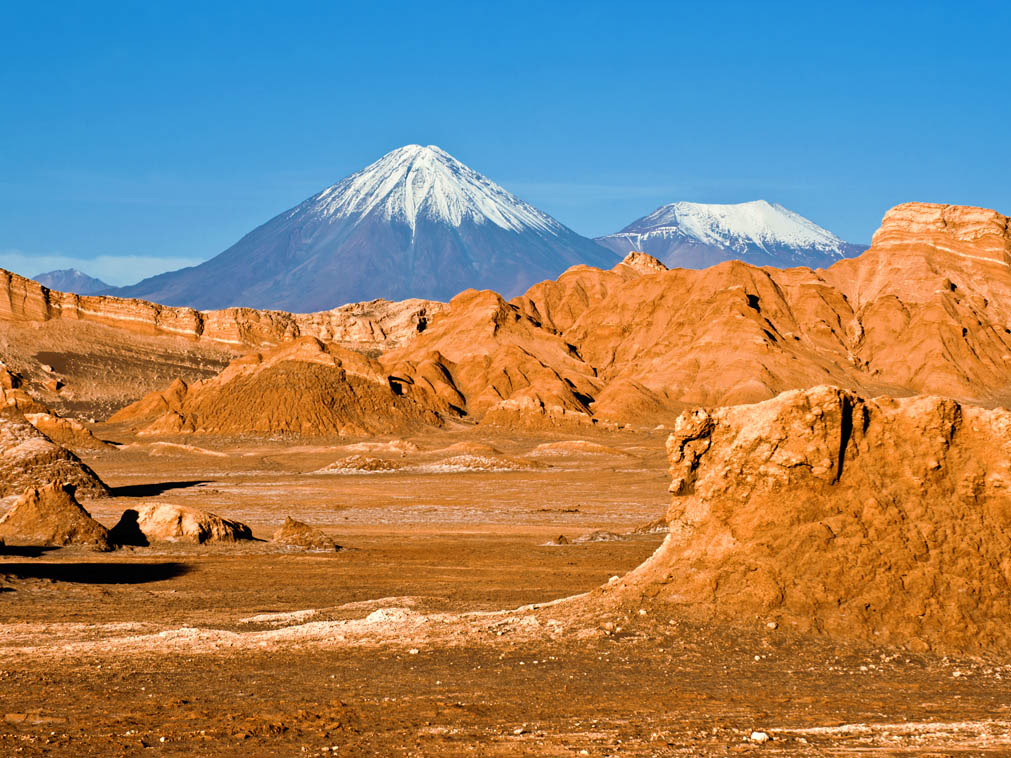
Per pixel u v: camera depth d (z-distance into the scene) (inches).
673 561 1593.3
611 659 1382.9
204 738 1009.5
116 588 2501.2
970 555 1481.3
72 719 1098.7
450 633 1579.7
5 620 1994.3
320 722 1074.7
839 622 1444.4
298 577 2741.1
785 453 1553.9
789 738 983.6
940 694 1208.8
